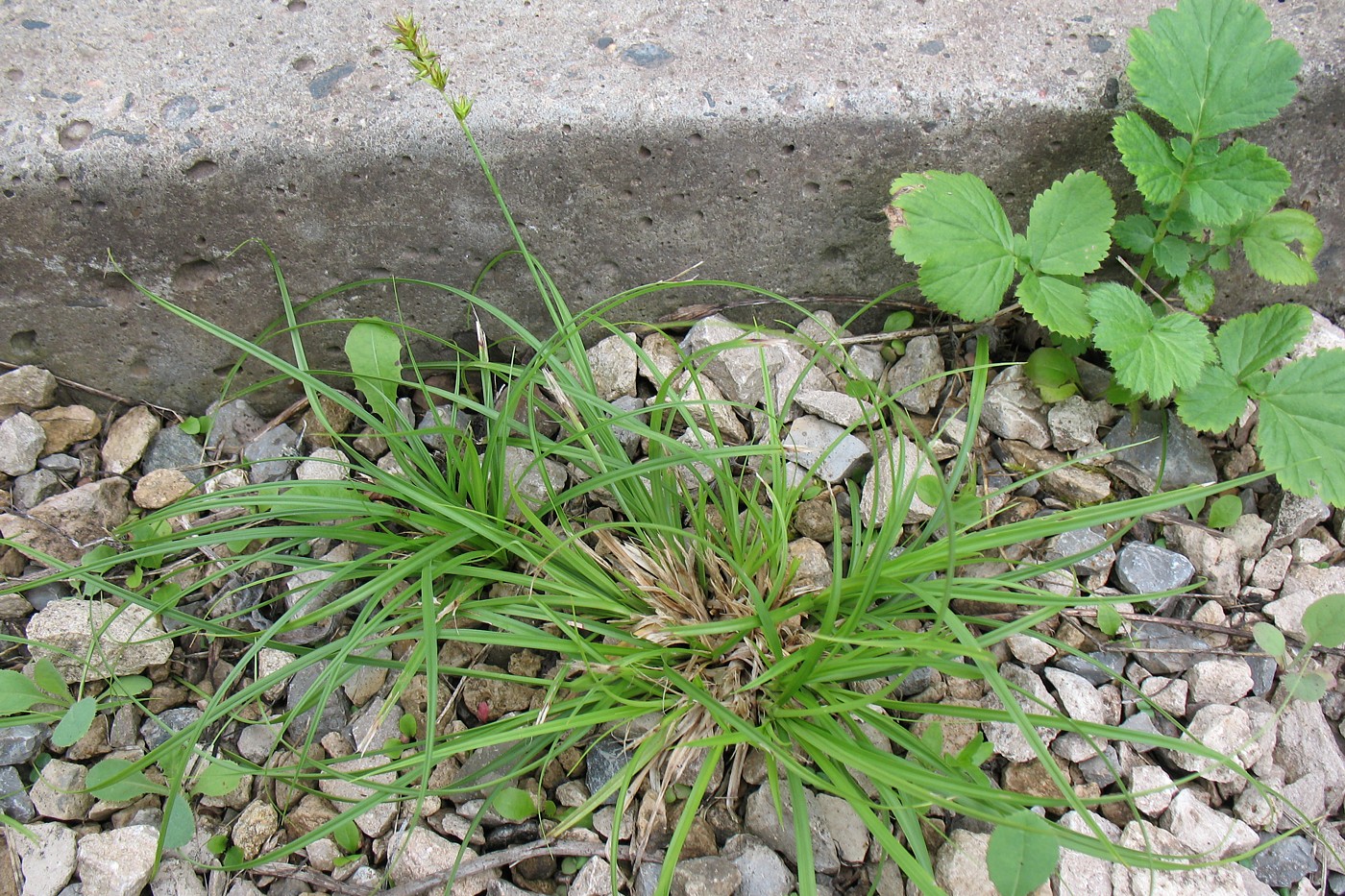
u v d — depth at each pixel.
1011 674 0.69
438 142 0.70
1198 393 0.69
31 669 0.71
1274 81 0.66
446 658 0.71
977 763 0.64
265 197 0.71
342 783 0.68
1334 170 0.72
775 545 0.67
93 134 0.70
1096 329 0.67
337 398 0.69
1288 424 0.68
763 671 0.67
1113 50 0.71
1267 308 0.69
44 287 0.74
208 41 0.74
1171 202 0.69
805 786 0.66
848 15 0.73
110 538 0.75
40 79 0.72
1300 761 0.67
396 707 0.70
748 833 0.66
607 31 0.73
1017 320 0.76
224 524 0.69
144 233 0.72
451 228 0.73
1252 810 0.66
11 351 0.77
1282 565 0.71
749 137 0.71
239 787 0.69
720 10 0.74
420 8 0.75
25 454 0.76
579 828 0.66
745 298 0.78
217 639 0.73
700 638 0.67
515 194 0.72
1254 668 0.69
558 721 0.62
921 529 0.73
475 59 0.72
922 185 0.68
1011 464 0.74
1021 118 0.70
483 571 0.67
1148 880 0.64
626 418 0.66
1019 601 0.62
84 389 0.79
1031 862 0.59
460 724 0.70
